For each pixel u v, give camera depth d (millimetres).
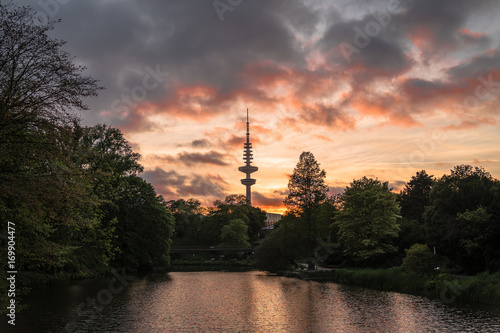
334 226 70438
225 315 31859
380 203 61500
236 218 155625
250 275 76188
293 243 72625
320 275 62312
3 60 20500
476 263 48219
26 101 21047
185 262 126938
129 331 26078
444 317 29875
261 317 31016
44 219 26250
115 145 63844
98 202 25125
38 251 23781
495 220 47688
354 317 30625
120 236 69938
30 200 20281
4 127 20109
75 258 54562
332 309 34250
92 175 24438
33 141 20984
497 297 34938
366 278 51812
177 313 32625
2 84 20594
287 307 35594
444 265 51188
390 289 47156
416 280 45094
